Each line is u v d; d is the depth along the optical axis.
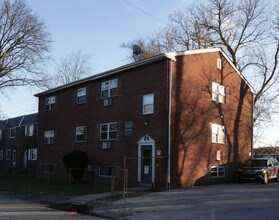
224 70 27.30
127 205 16.38
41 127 34.50
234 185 23.27
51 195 20.83
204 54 25.34
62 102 31.86
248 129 29.47
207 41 40.28
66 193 21.17
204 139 24.56
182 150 22.64
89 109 28.36
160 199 17.39
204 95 24.98
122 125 24.94
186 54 23.77
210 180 24.70
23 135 46.62
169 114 22.03
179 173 22.22
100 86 27.55
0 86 39.22
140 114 23.64
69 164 26.03
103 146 26.23
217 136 25.94
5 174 41.81
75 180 27.34
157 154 22.05
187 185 22.66
